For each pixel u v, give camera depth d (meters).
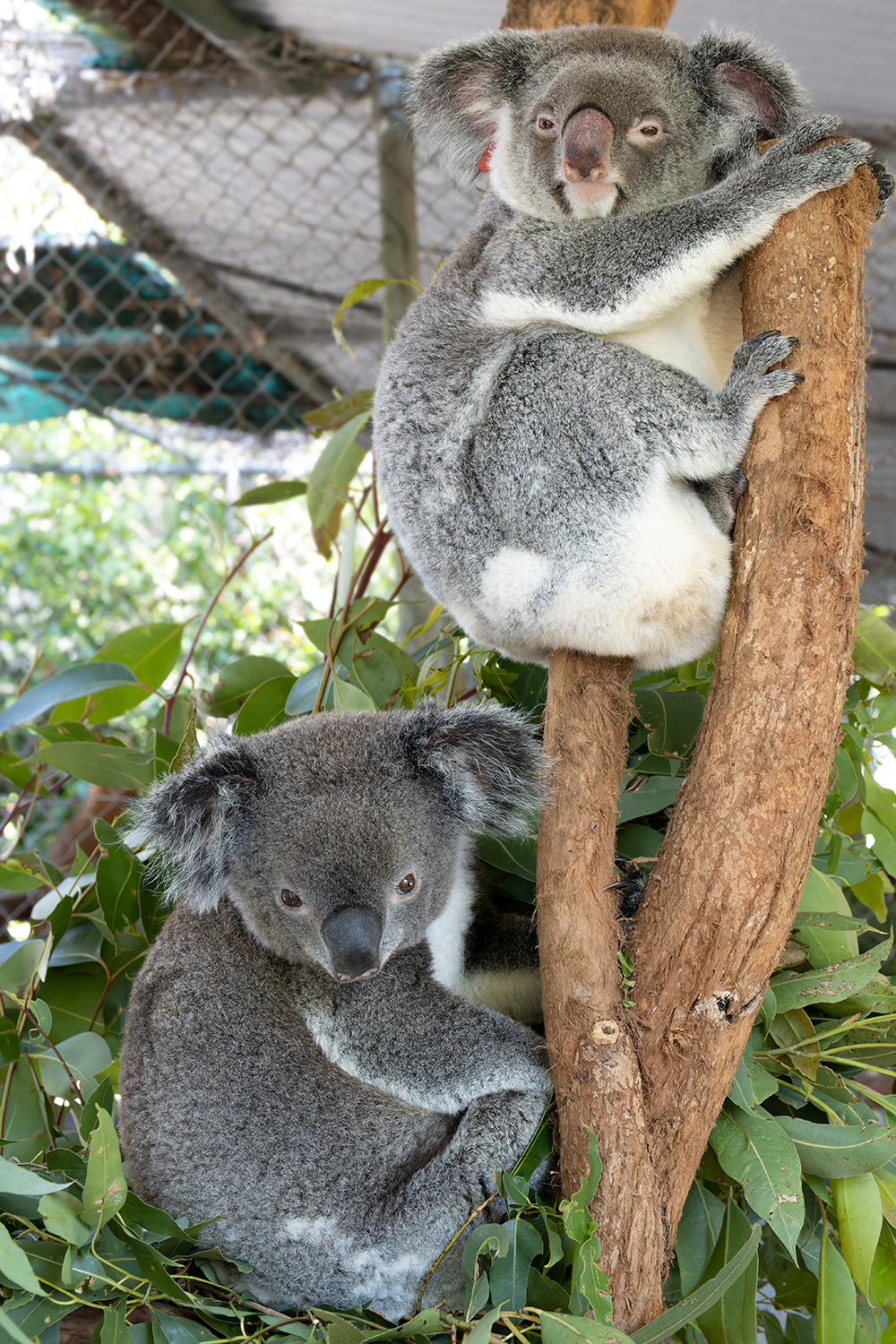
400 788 2.53
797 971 2.57
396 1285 2.38
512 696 3.15
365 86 5.19
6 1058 2.87
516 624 2.64
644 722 2.79
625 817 2.72
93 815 4.96
